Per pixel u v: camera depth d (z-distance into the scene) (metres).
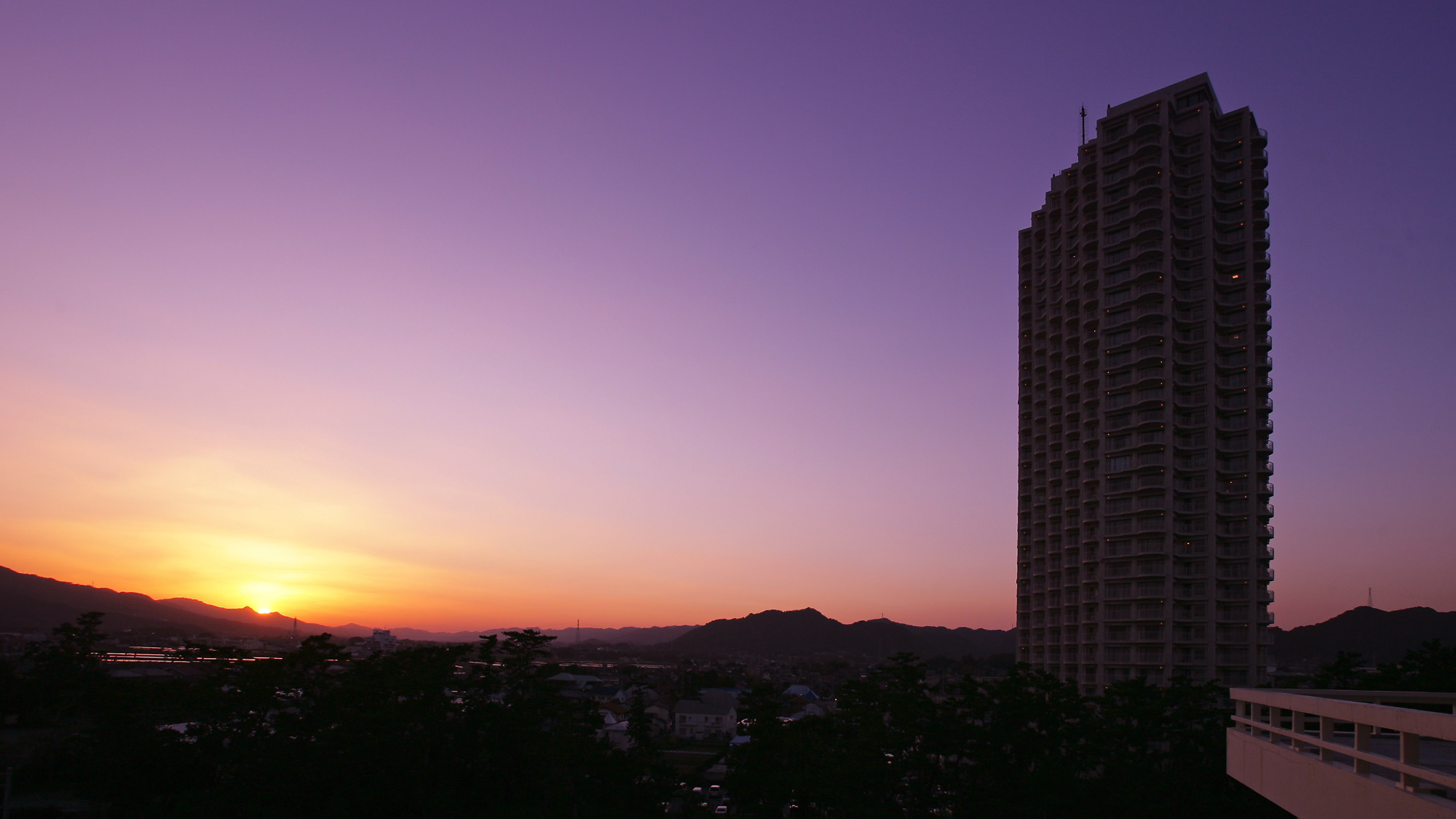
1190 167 131.50
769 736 82.44
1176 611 119.12
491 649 91.12
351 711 75.94
